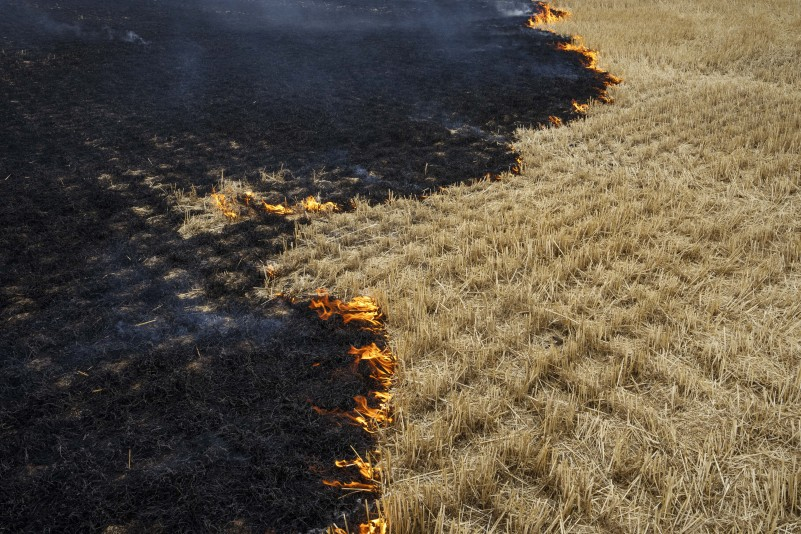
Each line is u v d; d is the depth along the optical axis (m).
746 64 14.20
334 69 14.35
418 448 4.28
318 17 20.97
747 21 17.59
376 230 7.38
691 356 5.18
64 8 19.97
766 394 4.66
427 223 7.49
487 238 7.05
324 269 6.49
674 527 3.75
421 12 22.22
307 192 8.28
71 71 13.37
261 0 23.69
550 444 4.33
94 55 14.68
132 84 12.69
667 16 18.81
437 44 17.06
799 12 18.36
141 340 5.35
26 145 9.49
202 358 5.15
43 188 8.08
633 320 5.59
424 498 3.88
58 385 4.81
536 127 10.88
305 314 5.79
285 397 4.77
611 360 5.12
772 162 8.69
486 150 9.76
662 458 4.18
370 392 4.86
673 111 11.16
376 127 10.70
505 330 5.56
